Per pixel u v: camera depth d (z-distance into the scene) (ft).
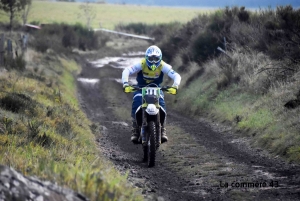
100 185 51.88
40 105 129.08
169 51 279.69
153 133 94.17
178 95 216.33
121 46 501.56
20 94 128.06
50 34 420.77
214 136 136.36
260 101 146.82
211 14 261.85
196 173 89.66
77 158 78.69
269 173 87.15
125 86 96.89
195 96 195.42
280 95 140.26
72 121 129.39
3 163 61.93
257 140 119.75
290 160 97.30
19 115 108.99
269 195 70.54
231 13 234.99
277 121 123.24
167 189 77.05
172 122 165.48
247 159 103.19
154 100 94.73
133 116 99.19
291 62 155.74
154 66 96.17
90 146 108.88
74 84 255.09
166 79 256.11
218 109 167.32
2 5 402.93
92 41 465.06
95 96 227.61
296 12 173.27
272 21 184.55
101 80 282.15
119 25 642.63
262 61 173.58
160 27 435.94
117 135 140.77
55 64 279.28
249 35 196.54
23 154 71.31
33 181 44.39
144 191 72.54
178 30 284.82
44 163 58.70
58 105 145.28
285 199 67.77
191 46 241.76
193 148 118.01
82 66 351.87
